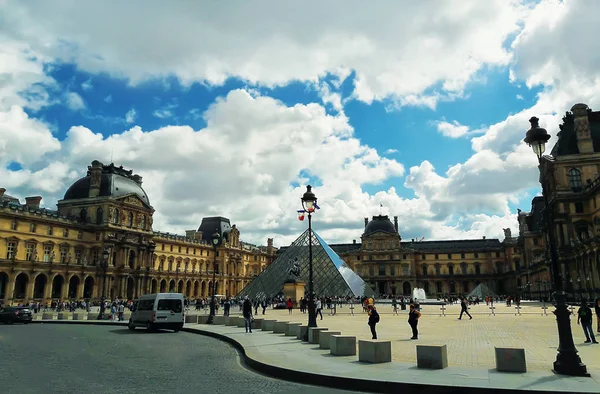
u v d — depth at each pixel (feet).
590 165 288.30
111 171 419.95
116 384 48.70
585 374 48.52
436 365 53.36
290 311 200.95
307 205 98.27
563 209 287.69
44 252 339.77
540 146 58.80
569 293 267.39
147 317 122.72
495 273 566.36
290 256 282.56
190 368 60.34
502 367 51.62
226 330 116.57
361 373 50.88
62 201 404.16
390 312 208.95
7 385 47.73
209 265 544.21
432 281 582.35
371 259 588.91
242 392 45.50
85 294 373.81
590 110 308.40
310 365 56.70
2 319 160.86
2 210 307.99
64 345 87.97
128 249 397.19
